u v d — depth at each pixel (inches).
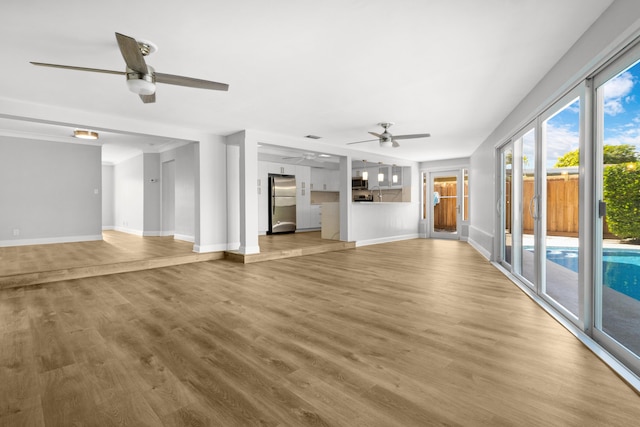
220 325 104.7
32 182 261.9
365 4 79.5
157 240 286.7
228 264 207.9
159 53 104.8
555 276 169.3
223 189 234.5
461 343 90.6
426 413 60.3
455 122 193.8
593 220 92.7
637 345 84.7
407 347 88.3
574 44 98.6
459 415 59.6
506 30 91.6
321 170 402.9
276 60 110.6
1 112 146.4
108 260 191.5
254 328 102.3
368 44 99.7
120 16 84.0
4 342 92.5
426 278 168.9
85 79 125.5
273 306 123.8
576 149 127.9
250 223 218.4
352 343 91.0
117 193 393.4
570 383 69.9
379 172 390.6
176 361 81.1
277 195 341.1
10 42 97.0
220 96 146.7
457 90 139.4
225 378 73.1
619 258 90.0
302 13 83.3
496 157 210.4
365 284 156.8
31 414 60.7
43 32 91.4
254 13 83.1
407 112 172.9
